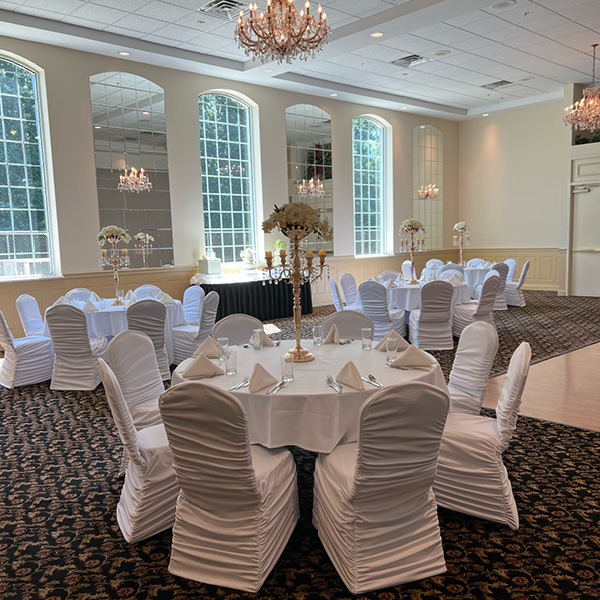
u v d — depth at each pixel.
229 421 2.01
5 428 4.13
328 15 6.51
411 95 10.88
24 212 7.25
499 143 12.52
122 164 7.87
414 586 2.17
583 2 6.29
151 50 7.38
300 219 3.01
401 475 2.09
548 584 2.15
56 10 6.22
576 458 3.32
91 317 5.42
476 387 3.26
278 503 2.37
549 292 11.65
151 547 2.50
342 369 2.69
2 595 2.18
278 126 9.65
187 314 6.71
